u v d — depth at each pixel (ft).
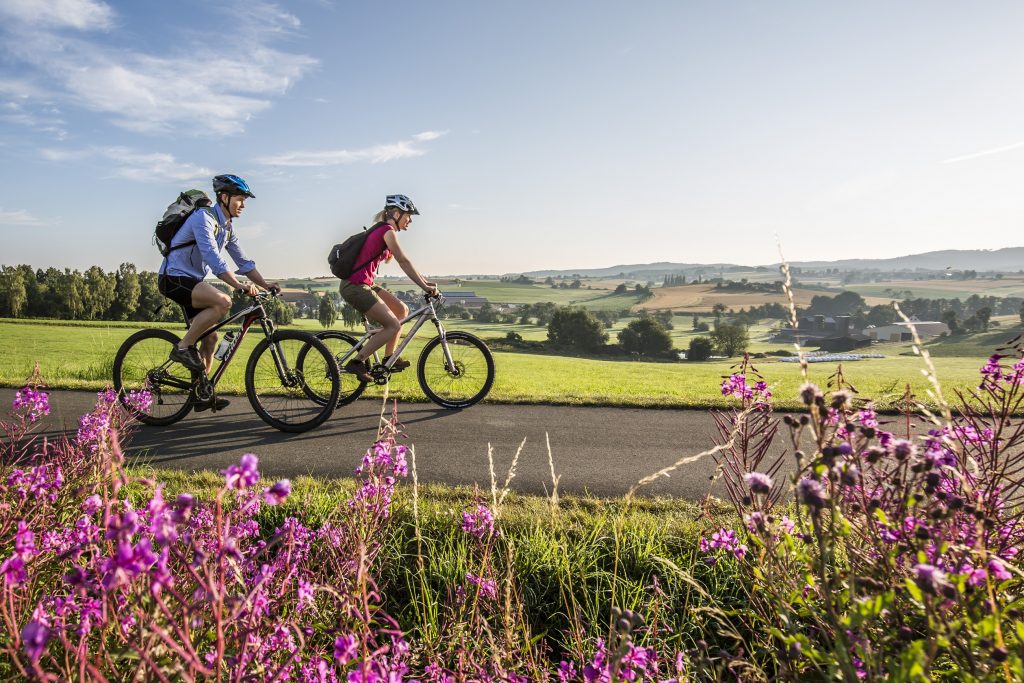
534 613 9.89
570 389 49.52
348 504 8.63
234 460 16.96
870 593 5.19
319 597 6.78
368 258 22.82
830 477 4.97
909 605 5.38
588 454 18.33
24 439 16.55
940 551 4.97
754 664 6.56
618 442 19.89
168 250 19.97
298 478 14.61
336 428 21.22
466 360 25.76
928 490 5.41
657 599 8.85
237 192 20.04
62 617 5.23
